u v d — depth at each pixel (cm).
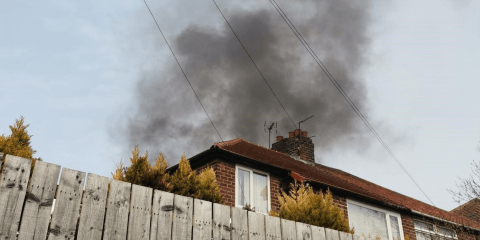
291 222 688
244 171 1392
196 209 578
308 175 1581
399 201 1914
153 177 750
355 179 2081
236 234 605
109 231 491
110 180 517
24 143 848
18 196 439
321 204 930
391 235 1645
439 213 1991
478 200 1731
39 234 441
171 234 541
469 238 1841
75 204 477
